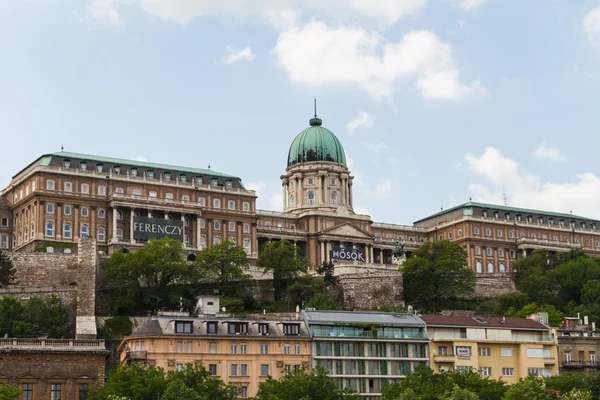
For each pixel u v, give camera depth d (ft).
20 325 631.97
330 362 564.30
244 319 572.92
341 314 597.93
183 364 530.68
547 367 619.67
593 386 548.31
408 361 583.58
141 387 465.88
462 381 521.65
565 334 638.94
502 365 608.60
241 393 537.24
